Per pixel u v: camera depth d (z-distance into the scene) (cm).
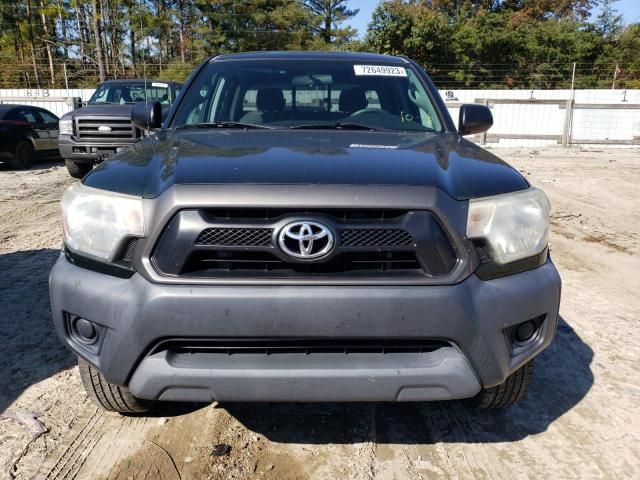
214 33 3766
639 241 646
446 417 284
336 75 359
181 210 205
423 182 215
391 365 210
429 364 211
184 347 211
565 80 3578
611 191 976
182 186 209
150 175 229
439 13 4034
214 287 204
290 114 338
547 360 347
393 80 362
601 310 433
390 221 207
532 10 4347
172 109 346
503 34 3547
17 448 255
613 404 299
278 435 268
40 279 477
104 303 212
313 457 253
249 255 207
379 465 248
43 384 311
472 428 276
